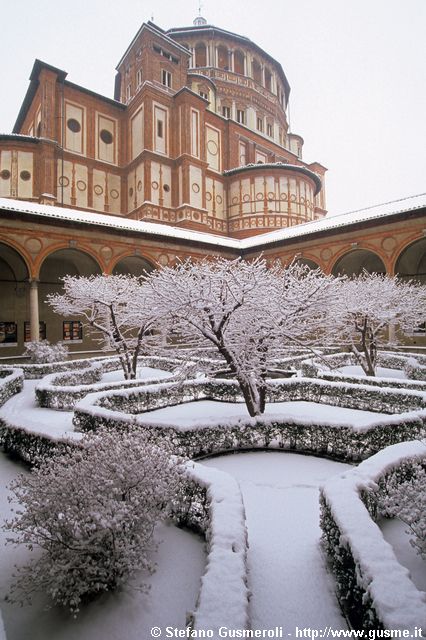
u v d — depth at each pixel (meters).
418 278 25.03
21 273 23.98
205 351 9.84
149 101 33.00
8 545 4.18
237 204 37.41
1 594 3.45
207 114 37.59
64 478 3.63
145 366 19.64
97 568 3.16
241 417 7.46
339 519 3.40
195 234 27.95
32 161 29.47
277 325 8.25
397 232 21.42
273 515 4.88
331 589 3.46
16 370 14.98
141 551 3.49
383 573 2.71
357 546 3.01
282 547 4.12
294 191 37.59
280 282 8.84
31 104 33.81
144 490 3.70
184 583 3.47
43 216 20.33
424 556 3.27
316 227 25.47
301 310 8.52
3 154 28.88
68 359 22.83
